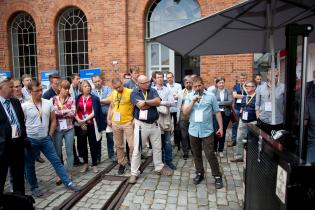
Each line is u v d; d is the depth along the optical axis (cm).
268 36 341
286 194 156
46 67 1016
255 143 236
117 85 479
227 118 601
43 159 605
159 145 484
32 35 1046
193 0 891
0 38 1055
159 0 918
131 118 491
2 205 270
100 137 529
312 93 348
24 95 532
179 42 338
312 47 436
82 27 991
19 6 1020
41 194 412
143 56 927
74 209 374
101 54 951
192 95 439
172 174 497
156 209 373
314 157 323
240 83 699
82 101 504
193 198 403
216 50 383
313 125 343
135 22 920
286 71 213
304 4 266
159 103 462
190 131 445
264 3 265
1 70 1069
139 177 484
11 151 359
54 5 982
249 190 258
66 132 470
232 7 259
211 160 432
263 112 491
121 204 388
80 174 498
